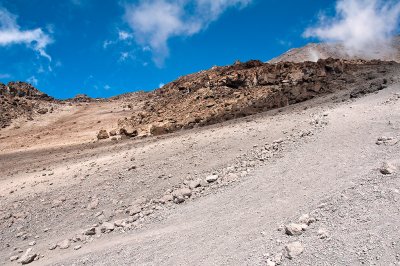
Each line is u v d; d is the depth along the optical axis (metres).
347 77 39.78
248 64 49.62
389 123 15.34
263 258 7.62
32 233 12.95
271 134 19.73
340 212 8.42
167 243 9.72
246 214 10.16
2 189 18.81
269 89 41.16
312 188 10.50
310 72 42.41
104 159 22.44
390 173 9.67
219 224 10.02
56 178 19.27
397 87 25.64
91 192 15.98
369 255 6.73
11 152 41.50
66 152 33.53
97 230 12.09
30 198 16.36
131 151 23.52
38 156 33.81
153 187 15.30
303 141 15.70
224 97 42.47
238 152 17.67
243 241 8.65
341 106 23.02
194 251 8.86
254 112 34.12
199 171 16.11
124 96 97.88
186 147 20.98
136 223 11.90
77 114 68.62
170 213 12.09
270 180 12.27
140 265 8.83
